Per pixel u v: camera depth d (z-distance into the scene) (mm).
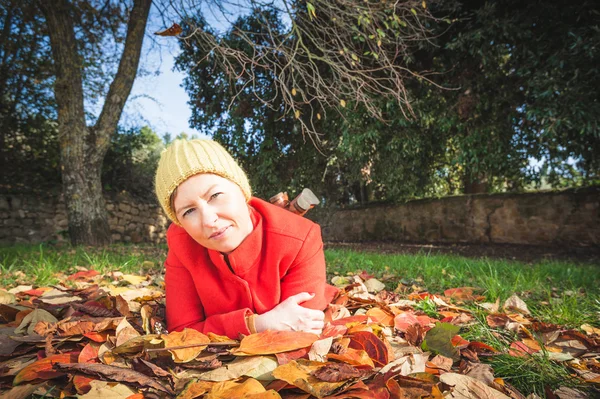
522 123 5785
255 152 7086
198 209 1140
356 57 4031
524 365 1192
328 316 1469
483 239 7945
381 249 7711
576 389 1037
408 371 1021
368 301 1819
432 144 6992
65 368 954
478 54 5676
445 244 8500
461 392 933
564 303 1907
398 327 1487
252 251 1259
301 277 1336
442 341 1219
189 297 1370
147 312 1447
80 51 7895
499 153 5902
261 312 1288
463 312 1818
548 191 7086
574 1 4980
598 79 4762
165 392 921
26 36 8141
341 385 915
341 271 3350
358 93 4184
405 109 6059
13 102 8453
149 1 6449
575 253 6238
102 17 7629
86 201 6480
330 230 11859
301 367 978
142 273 3062
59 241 7496
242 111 6535
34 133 8867
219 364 1021
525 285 2559
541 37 5191
